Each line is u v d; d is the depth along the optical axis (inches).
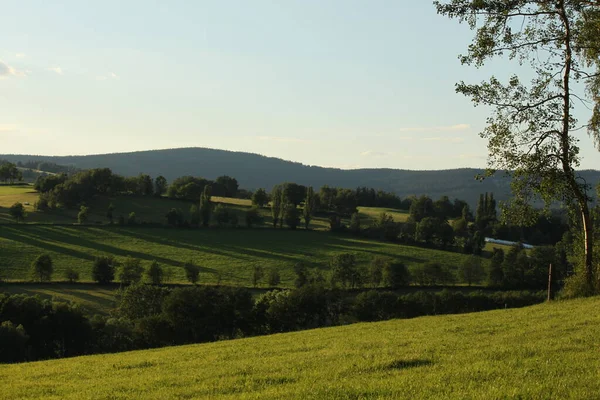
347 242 6446.9
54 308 2812.5
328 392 539.8
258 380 637.9
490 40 1315.2
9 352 2407.7
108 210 6983.3
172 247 6043.3
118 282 4579.2
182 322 3034.0
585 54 1336.1
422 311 3614.7
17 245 5521.7
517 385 522.6
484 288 4525.1
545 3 1320.1
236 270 5315.0
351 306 3612.2
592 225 1464.1
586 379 526.9
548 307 1268.5
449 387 530.3
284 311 3299.7
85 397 612.7
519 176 1332.4
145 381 690.2
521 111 1327.5
